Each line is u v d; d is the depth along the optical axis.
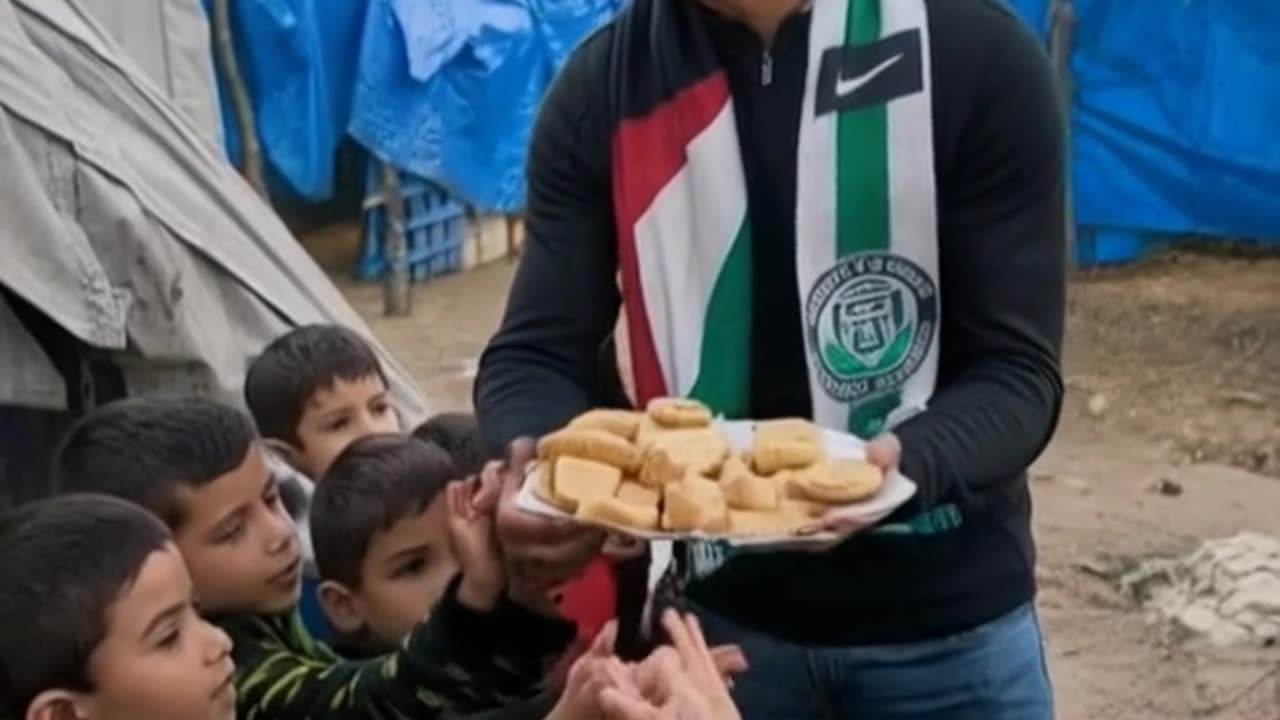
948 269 2.79
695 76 2.80
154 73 7.47
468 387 9.21
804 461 2.56
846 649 2.95
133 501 2.81
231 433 2.98
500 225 11.15
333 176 10.52
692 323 2.84
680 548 2.99
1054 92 2.79
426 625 2.65
